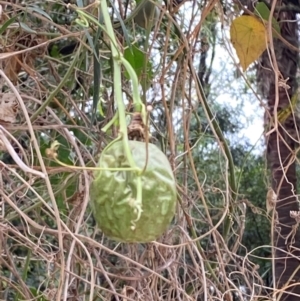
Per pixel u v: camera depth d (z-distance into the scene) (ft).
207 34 3.03
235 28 2.17
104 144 2.01
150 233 1.11
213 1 2.04
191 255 1.94
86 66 2.28
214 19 2.90
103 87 2.32
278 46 2.98
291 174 3.43
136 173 1.08
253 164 5.75
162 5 2.06
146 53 1.98
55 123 2.17
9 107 1.68
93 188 1.14
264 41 2.17
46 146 2.13
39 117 2.02
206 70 3.54
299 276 3.35
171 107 2.10
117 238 1.13
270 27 1.94
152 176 1.11
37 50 2.17
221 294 2.07
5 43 1.95
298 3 2.71
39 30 2.16
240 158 5.90
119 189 1.10
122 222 1.10
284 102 3.14
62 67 2.57
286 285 2.11
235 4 2.36
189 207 2.11
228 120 6.13
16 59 1.98
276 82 1.92
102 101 2.27
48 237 2.48
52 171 1.60
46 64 2.43
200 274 1.99
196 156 3.90
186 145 2.05
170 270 1.97
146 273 1.94
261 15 2.21
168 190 1.12
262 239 5.47
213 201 3.47
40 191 2.21
